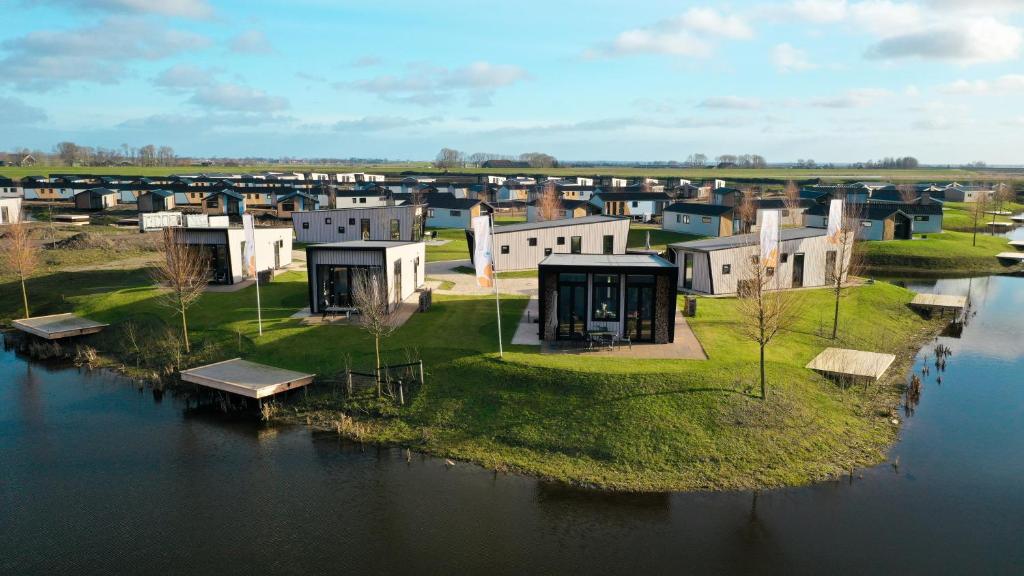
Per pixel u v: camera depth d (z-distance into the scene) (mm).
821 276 49531
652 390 26375
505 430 25453
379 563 18422
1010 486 22359
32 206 111500
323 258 38125
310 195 110500
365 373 29984
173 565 18406
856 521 20391
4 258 55594
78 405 29656
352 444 25562
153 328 38219
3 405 29641
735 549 19047
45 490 22359
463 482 22672
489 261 30109
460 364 29641
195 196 120125
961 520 20453
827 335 36906
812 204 95750
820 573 18047
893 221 74500
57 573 18047
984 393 30594
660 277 31406
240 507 21266
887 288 49719
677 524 20266
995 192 131000
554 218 86938
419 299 39688
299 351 32875
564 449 24219
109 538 19641
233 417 28219
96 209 109250
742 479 22547
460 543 19328
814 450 24219
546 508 21125
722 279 44750
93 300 43969
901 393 30531
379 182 158750
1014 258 70188
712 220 77125
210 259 46562
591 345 31578
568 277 31953
